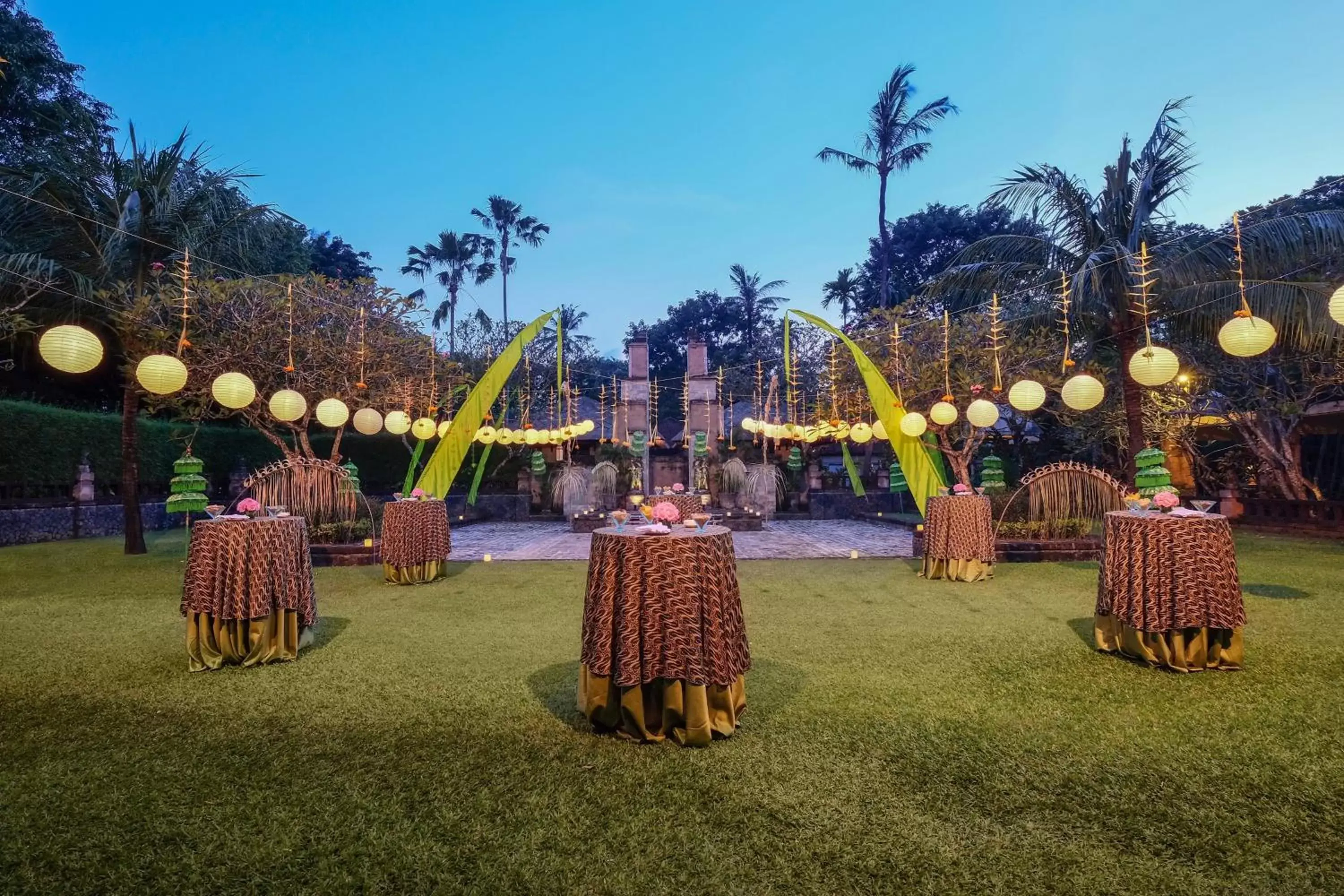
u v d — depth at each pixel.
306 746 2.92
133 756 2.83
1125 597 4.12
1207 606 3.88
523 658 4.37
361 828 2.26
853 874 1.99
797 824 2.26
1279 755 2.75
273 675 3.99
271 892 1.94
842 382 13.23
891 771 2.63
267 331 9.95
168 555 9.89
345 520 9.63
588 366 30.52
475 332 23.62
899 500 19.05
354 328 11.02
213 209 12.45
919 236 29.80
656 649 2.89
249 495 8.59
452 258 38.75
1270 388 11.95
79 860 2.09
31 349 13.64
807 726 3.10
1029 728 3.07
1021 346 11.22
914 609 5.87
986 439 15.16
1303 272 9.61
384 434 19.97
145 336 9.86
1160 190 10.48
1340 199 12.84
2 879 1.99
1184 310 9.89
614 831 2.23
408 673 4.02
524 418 18.39
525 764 2.73
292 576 4.38
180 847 2.16
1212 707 3.32
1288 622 5.05
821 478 19.81
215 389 7.10
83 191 11.70
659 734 2.95
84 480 13.02
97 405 16.92
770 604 6.14
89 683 3.83
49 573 8.09
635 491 18.08
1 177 10.99
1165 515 4.12
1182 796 2.42
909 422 9.13
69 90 15.89
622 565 2.97
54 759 2.80
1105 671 3.96
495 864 2.05
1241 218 9.27
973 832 2.20
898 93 25.39
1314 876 1.95
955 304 14.30
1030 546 8.86
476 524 17.95
